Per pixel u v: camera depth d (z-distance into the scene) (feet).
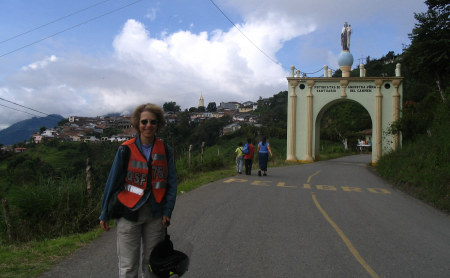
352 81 95.50
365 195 39.70
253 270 15.84
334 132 206.28
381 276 15.65
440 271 16.43
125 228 11.51
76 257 17.52
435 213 30.76
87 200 26.84
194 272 15.47
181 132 231.91
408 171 50.08
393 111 92.84
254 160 85.51
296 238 21.02
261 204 31.32
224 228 22.84
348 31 99.45
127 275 11.46
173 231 21.90
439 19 70.44
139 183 11.72
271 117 332.19
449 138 50.90
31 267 16.07
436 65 73.31
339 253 18.53
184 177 54.54
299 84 99.09
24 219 24.14
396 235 22.58
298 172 65.21
